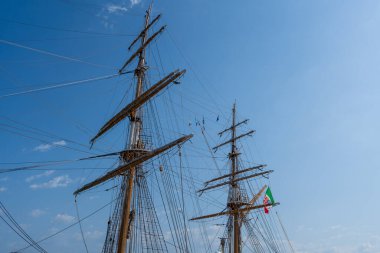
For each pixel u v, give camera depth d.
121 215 27.91
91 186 31.02
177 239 29.11
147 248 28.39
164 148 28.06
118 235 27.11
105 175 29.95
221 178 58.75
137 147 30.81
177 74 29.11
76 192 31.92
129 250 27.22
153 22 35.66
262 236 60.16
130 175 29.19
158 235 29.50
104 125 33.22
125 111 31.59
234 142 61.16
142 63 34.62
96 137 33.56
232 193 57.19
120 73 35.09
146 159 28.39
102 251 27.56
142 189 30.50
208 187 59.25
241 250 54.34
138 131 31.55
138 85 33.53
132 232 28.06
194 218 56.94
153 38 34.41
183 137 27.58
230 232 55.28
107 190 30.02
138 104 31.08
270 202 57.50
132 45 36.97
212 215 56.66
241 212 56.50
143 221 29.20
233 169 58.84
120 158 31.06
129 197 28.31
